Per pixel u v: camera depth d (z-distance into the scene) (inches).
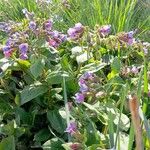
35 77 14.7
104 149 11.4
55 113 14.8
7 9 29.3
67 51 18.6
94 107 13.5
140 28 25.4
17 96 15.1
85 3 27.3
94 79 14.1
